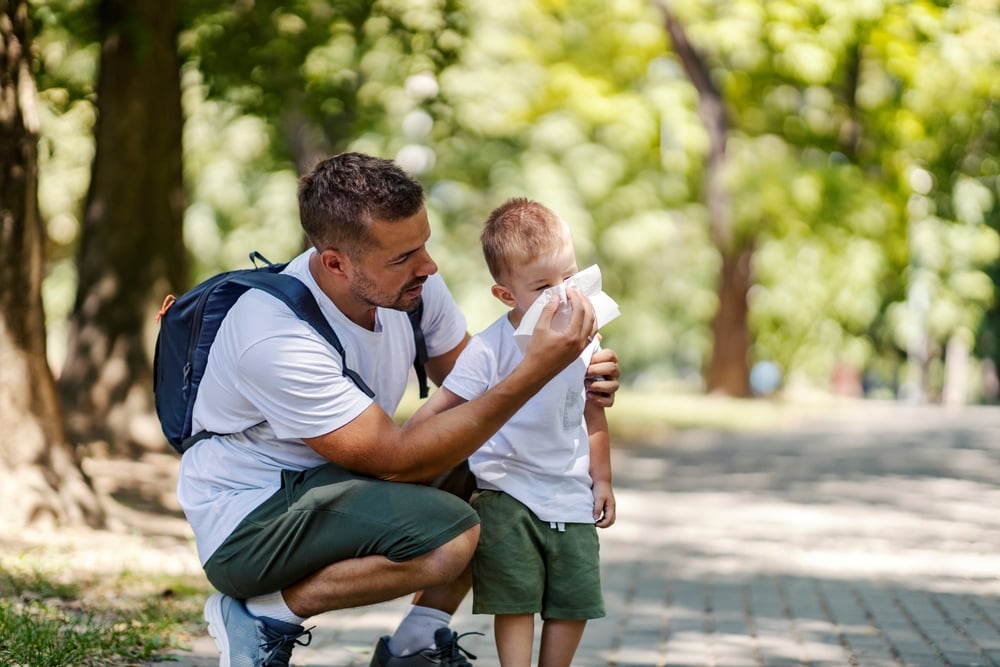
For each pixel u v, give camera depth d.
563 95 29.16
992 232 34.69
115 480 13.09
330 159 4.94
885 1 21.80
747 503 14.88
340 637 7.51
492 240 5.41
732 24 24.78
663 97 28.48
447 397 5.29
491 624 7.97
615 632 7.72
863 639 7.55
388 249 4.81
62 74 15.70
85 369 15.74
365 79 24.95
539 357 4.80
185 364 5.18
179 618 7.54
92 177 16.03
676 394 38.62
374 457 4.86
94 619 7.36
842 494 15.94
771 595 9.01
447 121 18.64
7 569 8.45
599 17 28.95
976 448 23.86
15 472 10.12
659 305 44.47
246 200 34.56
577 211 32.06
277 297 4.93
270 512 4.93
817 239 31.77
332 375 4.87
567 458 5.41
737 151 30.23
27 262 10.17
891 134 26.94
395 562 4.87
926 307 37.22
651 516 13.55
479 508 5.41
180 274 16.19
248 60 16.08
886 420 32.84
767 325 38.50
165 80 15.88
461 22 17.66
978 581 9.62
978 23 22.31
